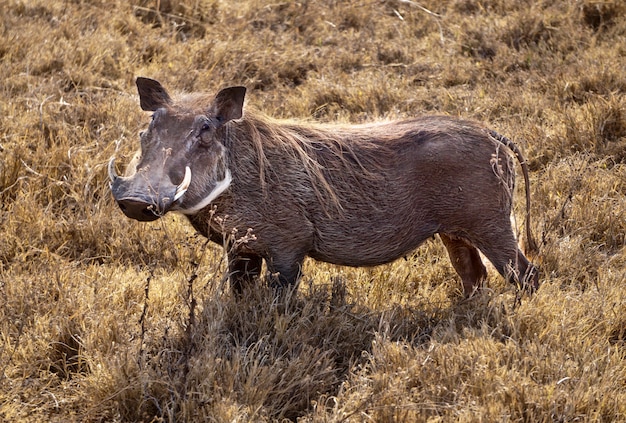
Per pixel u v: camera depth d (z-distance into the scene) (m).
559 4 35.47
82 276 20.23
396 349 16.62
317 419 14.77
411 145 19.00
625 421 14.97
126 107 27.59
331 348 17.41
